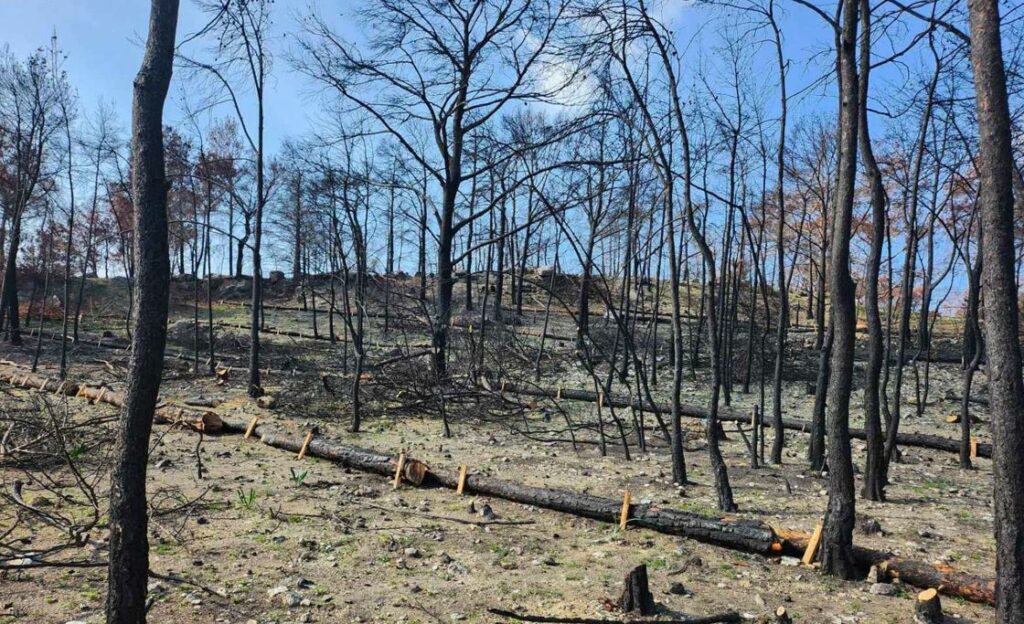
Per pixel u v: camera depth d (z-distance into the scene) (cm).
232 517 703
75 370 1925
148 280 325
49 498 723
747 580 572
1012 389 353
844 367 589
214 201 2852
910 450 1262
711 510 791
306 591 523
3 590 504
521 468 1009
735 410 1496
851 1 592
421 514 749
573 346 2355
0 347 2300
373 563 590
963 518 792
